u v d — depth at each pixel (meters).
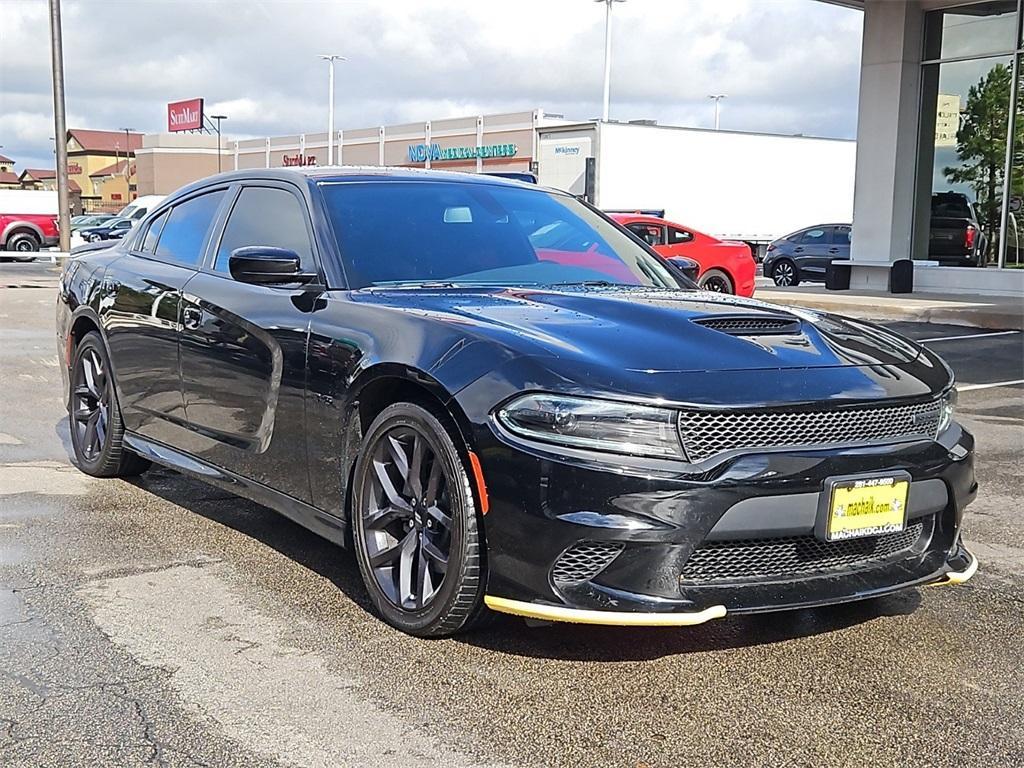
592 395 2.95
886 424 3.24
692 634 3.45
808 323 3.64
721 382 3.06
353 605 3.66
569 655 3.25
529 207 4.72
